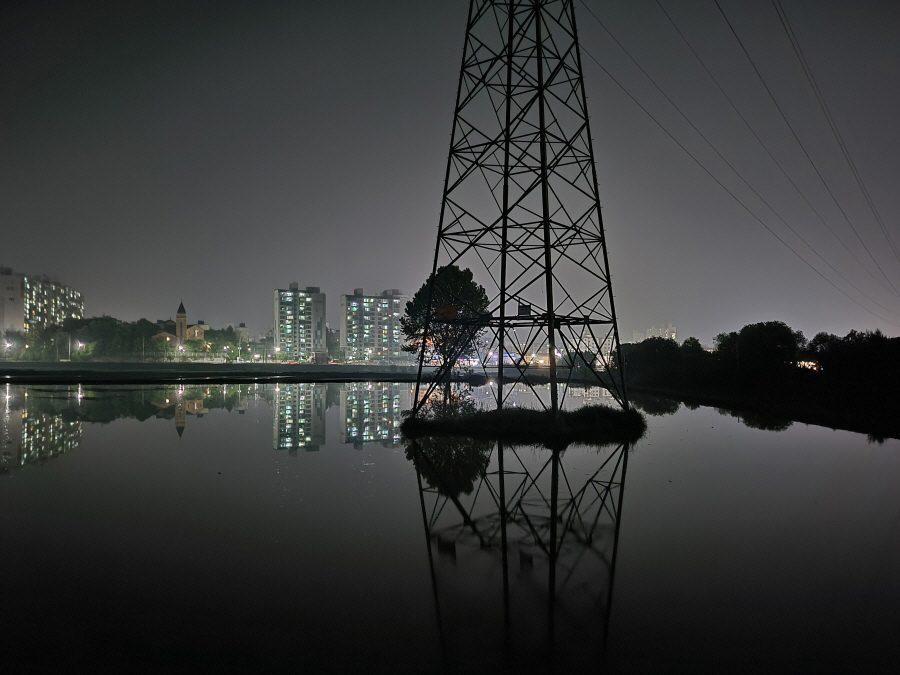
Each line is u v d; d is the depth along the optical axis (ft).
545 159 66.59
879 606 21.59
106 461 51.37
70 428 73.31
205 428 75.82
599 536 30.48
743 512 35.78
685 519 33.99
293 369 370.12
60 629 18.86
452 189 74.64
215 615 20.12
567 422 72.38
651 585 23.56
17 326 549.54
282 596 21.90
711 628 19.62
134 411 95.86
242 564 25.45
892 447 63.82
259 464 50.62
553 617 20.39
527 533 30.86
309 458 54.03
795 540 29.99
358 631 19.06
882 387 95.55
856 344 109.70
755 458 56.08
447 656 17.42
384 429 76.48
